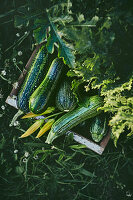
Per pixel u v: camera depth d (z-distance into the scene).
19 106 0.99
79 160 1.14
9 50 1.13
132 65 0.86
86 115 0.95
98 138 0.99
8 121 1.12
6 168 1.11
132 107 0.89
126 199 1.14
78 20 0.79
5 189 1.12
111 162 1.14
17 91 1.01
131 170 1.13
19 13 1.12
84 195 1.12
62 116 0.97
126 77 0.88
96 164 1.14
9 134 1.12
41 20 0.82
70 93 0.95
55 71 0.93
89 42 0.80
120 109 0.87
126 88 0.87
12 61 1.10
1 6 1.13
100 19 0.82
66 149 1.12
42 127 1.02
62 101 0.95
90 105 0.94
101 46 0.80
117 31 0.83
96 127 0.98
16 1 1.13
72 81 0.91
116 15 0.79
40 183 1.11
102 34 0.79
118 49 0.83
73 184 1.14
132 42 0.84
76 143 1.11
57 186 1.14
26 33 1.08
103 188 1.15
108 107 0.89
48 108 1.01
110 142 1.12
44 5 1.09
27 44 1.12
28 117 1.02
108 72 0.85
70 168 1.12
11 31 1.13
